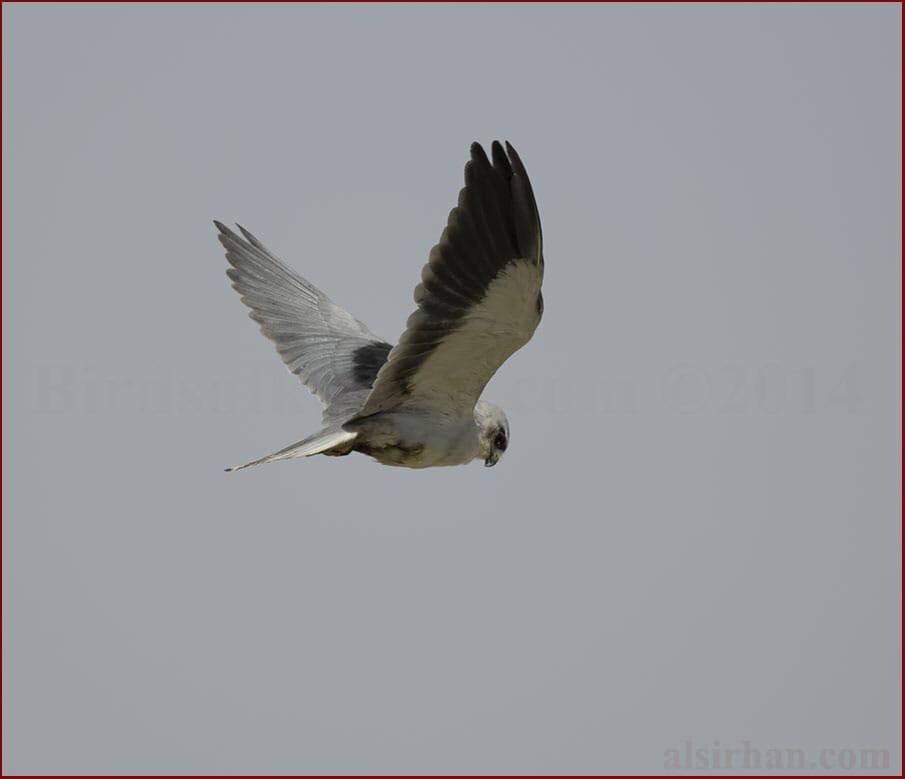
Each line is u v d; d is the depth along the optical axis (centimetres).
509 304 1094
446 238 1055
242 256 1515
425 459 1244
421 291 1082
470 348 1150
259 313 1471
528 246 1052
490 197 1042
